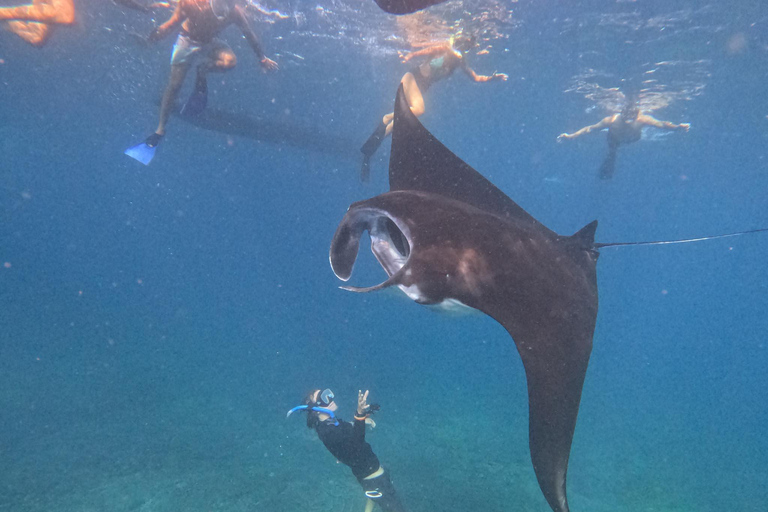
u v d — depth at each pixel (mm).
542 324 2139
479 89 17594
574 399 1906
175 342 17891
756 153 22375
